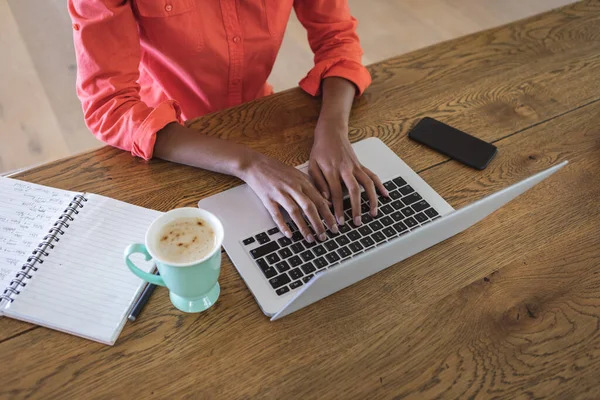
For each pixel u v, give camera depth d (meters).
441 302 0.79
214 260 0.69
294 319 0.76
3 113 2.14
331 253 0.83
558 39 1.33
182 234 0.70
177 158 0.96
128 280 0.78
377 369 0.71
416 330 0.76
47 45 2.44
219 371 0.70
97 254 0.81
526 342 0.75
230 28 1.19
